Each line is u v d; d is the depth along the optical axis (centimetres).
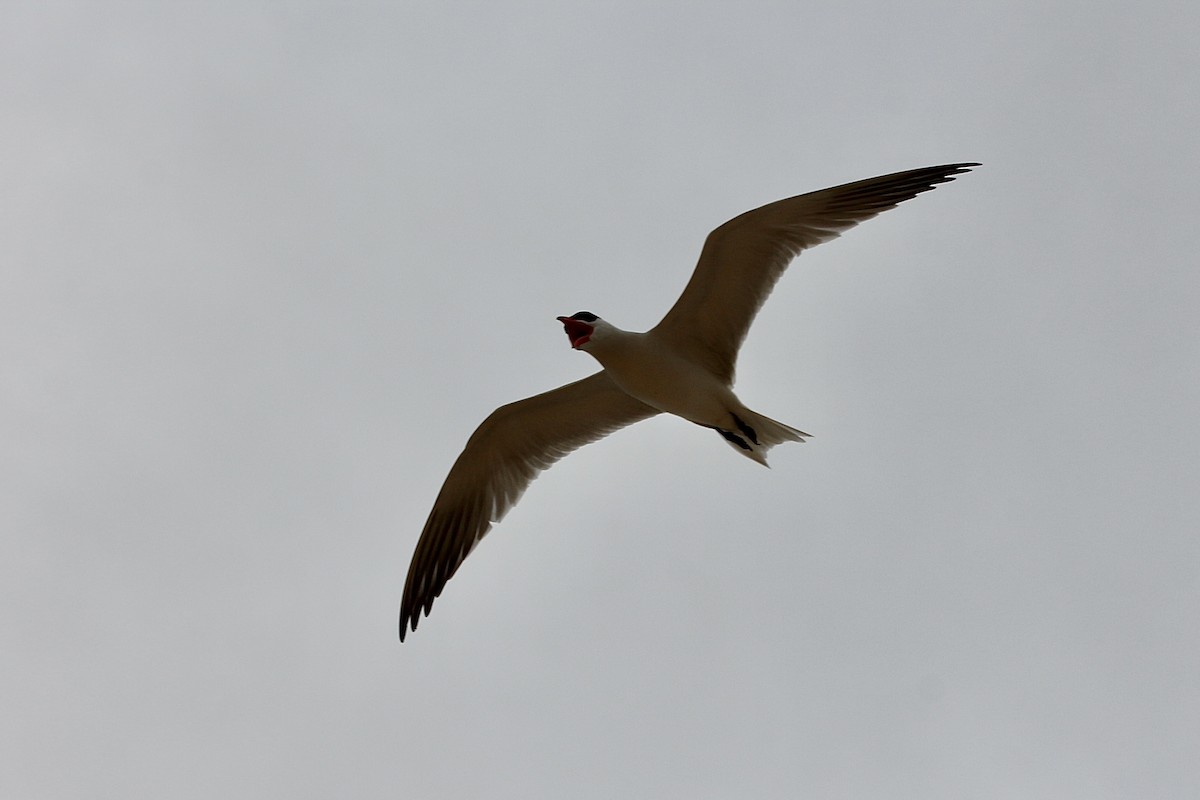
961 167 1378
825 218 1349
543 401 1450
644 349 1377
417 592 1523
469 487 1520
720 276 1350
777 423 1383
